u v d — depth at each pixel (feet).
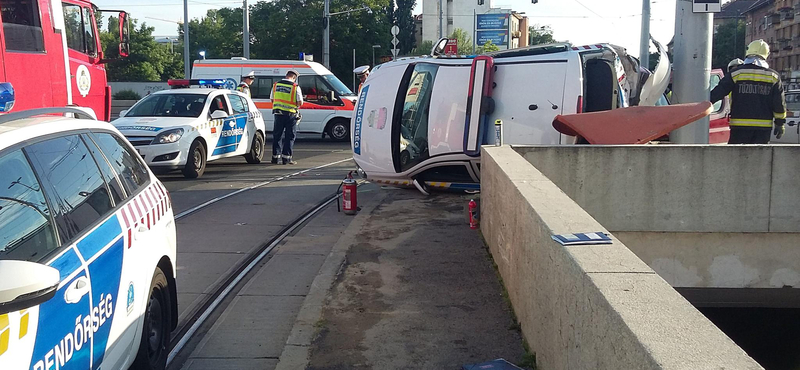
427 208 31.91
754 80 28.91
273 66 75.31
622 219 25.40
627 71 33.06
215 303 19.34
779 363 27.07
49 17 29.89
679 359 6.71
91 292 10.33
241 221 30.30
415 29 343.05
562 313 11.25
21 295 7.71
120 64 239.71
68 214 10.75
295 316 18.22
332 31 190.70
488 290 19.72
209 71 75.82
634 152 25.08
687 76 31.32
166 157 41.83
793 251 25.50
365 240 25.75
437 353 15.56
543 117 30.81
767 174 25.08
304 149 66.80
